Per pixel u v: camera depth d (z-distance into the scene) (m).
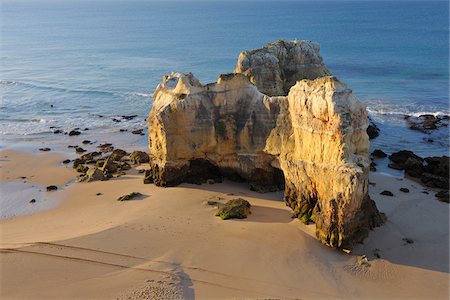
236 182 33.69
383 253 24.33
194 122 32.22
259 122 31.31
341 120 24.75
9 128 53.22
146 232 25.61
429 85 68.38
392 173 37.66
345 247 24.19
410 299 20.55
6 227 28.73
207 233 25.56
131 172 38.53
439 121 51.28
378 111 55.81
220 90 32.25
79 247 23.92
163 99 33.31
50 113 59.28
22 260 22.72
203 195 31.28
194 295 20.14
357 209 24.67
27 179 38.19
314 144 26.75
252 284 21.03
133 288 20.47
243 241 24.62
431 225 27.98
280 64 44.19
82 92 69.25
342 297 20.44
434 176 35.41
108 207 30.64
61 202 33.00
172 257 23.00
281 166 30.03
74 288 20.52
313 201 27.66
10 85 74.12
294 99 28.09
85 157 42.25
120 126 53.72
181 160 33.16
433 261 23.78
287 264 22.66
